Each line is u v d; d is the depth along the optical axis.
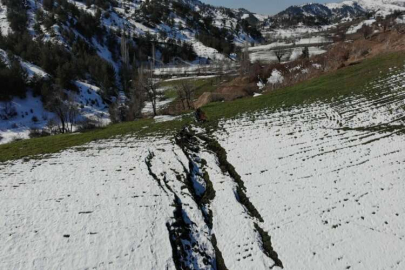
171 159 30.61
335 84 48.22
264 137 35.50
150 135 37.53
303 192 25.83
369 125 34.78
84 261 18.53
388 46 62.88
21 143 38.16
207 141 35.88
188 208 24.19
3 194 24.97
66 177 27.72
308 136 34.44
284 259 19.97
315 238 21.22
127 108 74.31
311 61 76.88
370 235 20.91
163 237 20.70
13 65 86.50
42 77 89.56
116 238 20.36
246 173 29.20
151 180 26.91
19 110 79.31
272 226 22.73
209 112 45.09
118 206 23.48
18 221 21.53
